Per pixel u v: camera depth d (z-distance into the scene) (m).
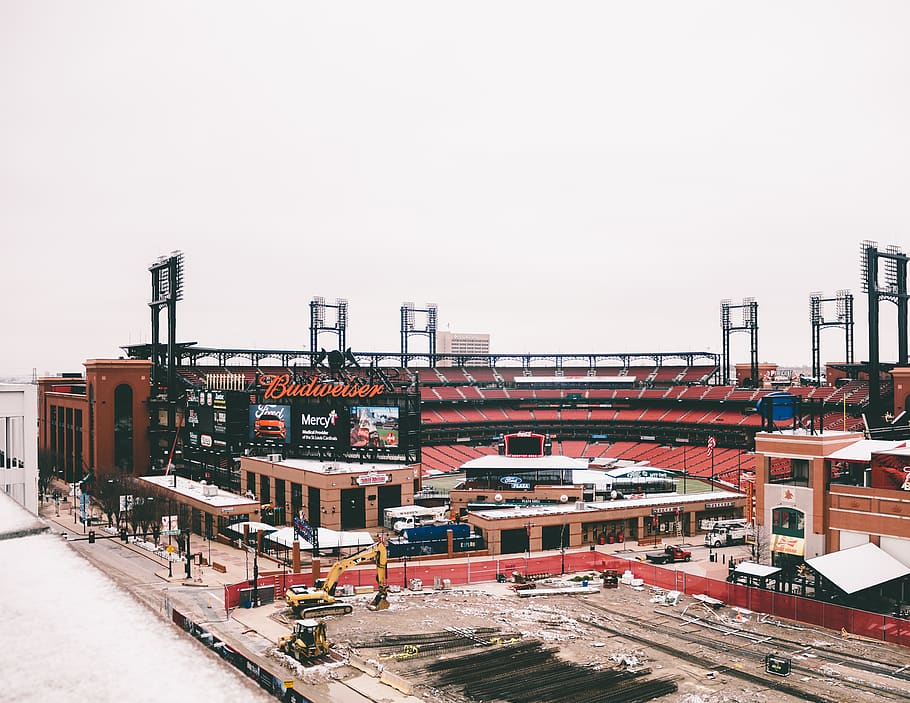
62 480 181.88
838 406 176.75
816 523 83.75
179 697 5.32
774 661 56.97
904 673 57.09
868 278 153.50
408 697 52.56
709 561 97.62
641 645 64.06
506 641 64.88
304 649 59.28
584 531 109.19
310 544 94.94
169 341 167.62
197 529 118.31
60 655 5.91
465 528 102.06
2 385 35.59
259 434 133.88
